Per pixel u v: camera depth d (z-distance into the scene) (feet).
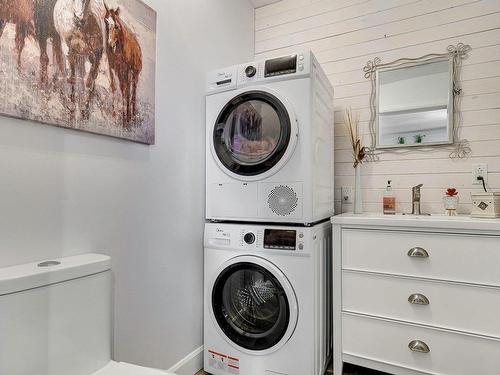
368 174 7.09
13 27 2.98
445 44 6.41
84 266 3.25
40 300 2.84
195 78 5.84
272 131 5.47
